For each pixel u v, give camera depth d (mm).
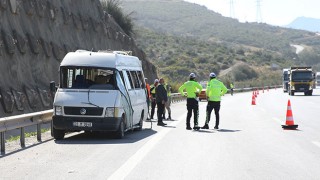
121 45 57781
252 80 136750
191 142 16469
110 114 17422
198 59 142500
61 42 41188
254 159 12789
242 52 174875
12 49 30703
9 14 32844
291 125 21250
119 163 12148
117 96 17719
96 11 53688
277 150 14469
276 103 46344
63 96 17672
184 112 34844
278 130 20609
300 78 66812
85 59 18375
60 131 17672
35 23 37031
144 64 62000
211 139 17328
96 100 17484
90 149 14844
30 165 11992
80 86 18000
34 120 16984
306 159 12797
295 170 11227
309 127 21859
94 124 17359
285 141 16672
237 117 28656
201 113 33125
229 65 147250
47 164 12102
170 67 125438
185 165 11859
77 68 18219
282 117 28422
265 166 11742
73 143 16453
